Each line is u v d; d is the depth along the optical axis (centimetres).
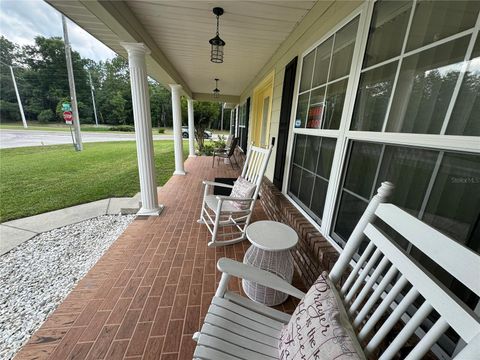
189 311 143
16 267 214
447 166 81
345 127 141
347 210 144
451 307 48
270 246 136
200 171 565
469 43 74
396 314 62
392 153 107
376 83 118
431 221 89
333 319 69
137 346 120
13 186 442
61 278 201
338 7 152
